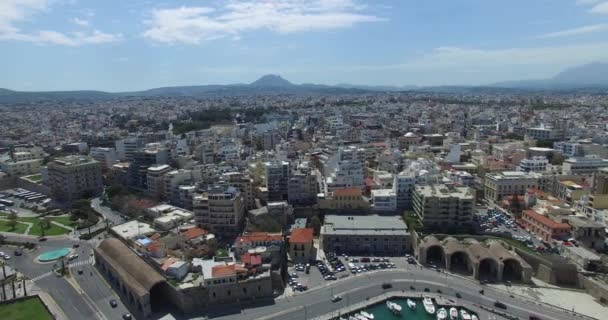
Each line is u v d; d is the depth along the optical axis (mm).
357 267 179500
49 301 154625
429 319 144500
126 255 170750
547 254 179250
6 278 169875
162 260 166125
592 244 183000
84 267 183875
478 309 147125
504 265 179375
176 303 150250
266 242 179625
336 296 156375
